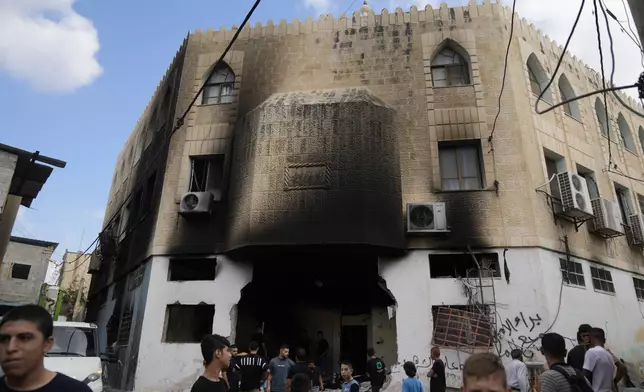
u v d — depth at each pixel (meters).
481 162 14.16
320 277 15.75
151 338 13.55
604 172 16.88
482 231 13.19
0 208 12.92
